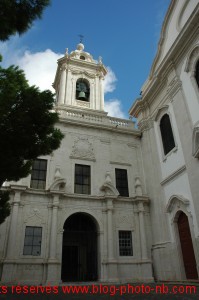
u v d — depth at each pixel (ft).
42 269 48.91
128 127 72.54
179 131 54.08
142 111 71.15
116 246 55.77
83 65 88.28
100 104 83.15
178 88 55.77
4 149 25.64
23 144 26.58
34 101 26.58
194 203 47.39
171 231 53.72
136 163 67.97
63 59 86.48
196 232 46.19
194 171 48.34
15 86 26.76
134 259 55.57
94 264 55.47
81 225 60.59
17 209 51.34
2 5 20.26
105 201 59.06
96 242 56.59
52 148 30.91
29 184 56.18
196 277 45.88
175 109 56.29
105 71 90.99
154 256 56.18
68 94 80.94
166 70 59.93
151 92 67.31
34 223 52.21
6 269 45.91
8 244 47.91
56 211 53.67
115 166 65.57
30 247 50.26
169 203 53.93
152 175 62.95
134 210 60.80
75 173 61.41
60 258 50.72
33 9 21.57
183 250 50.19
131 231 58.54
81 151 64.13
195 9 50.11
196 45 50.75
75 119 67.00
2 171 26.58
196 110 49.83
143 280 52.90
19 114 25.70
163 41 65.87
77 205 56.90
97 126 68.23
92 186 60.70
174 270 50.44
